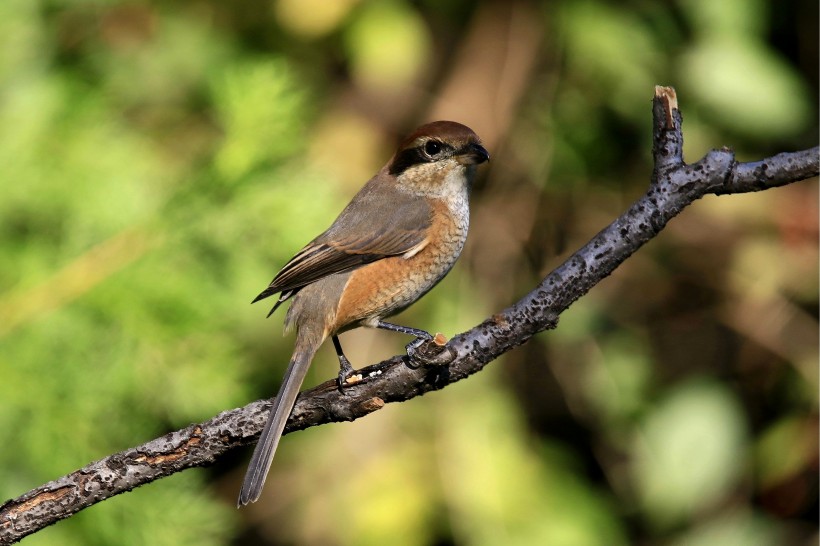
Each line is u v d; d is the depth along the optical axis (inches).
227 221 343.9
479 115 452.1
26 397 320.8
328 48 465.7
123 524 324.8
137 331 330.0
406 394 239.9
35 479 324.8
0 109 367.6
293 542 452.1
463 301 436.1
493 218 456.4
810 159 219.5
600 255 228.5
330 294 309.3
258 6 460.8
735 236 447.8
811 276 435.5
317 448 437.7
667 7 434.0
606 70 432.5
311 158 406.9
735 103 416.8
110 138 375.9
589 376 446.6
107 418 336.8
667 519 408.8
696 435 409.7
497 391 432.1
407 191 327.6
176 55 446.6
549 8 442.9
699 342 457.4
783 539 416.8
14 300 331.0
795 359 435.8
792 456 416.8
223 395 343.3
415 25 438.0
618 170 458.3
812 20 449.7
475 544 407.8
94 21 436.1
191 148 432.1
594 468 473.4
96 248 342.0
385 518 417.4
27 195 348.2
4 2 380.2
